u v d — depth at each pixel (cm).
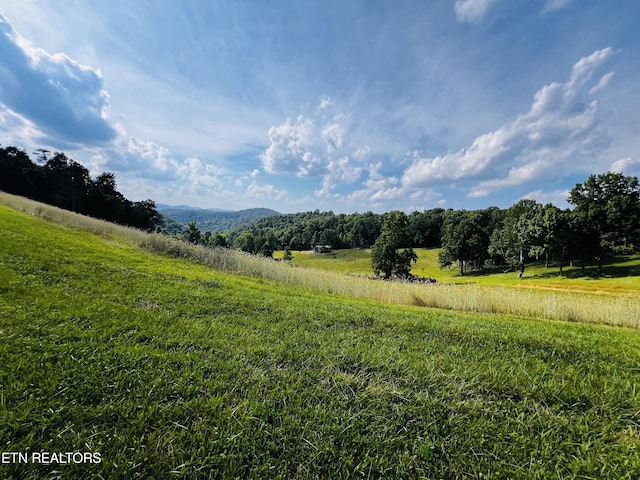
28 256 651
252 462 186
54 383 229
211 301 559
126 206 5272
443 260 5659
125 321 378
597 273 3703
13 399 208
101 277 605
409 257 4262
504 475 191
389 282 1268
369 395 271
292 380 284
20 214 1389
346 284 1199
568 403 285
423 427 233
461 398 280
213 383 263
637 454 216
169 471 173
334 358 346
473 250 5372
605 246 3712
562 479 190
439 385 302
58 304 402
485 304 1034
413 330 513
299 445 201
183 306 499
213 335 376
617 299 1080
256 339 381
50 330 320
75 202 4731
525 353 429
